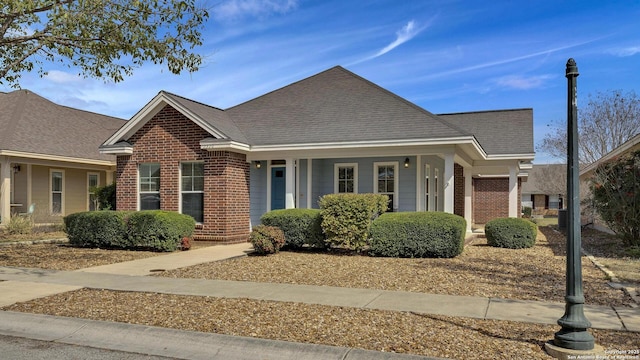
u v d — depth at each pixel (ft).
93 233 46.39
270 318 21.03
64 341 19.02
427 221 39.06
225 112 57.88
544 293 25.85
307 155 49.11
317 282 29.12
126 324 20.25
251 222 53.78
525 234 45.98
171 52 35.12
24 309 23.08
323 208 41.91
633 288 26.73
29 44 36.19
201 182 49.65
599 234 67.36
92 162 71.97
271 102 58.29
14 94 76.02
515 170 58.18
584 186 90.43
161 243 43.47
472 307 22.75
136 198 51.72
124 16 33.22
